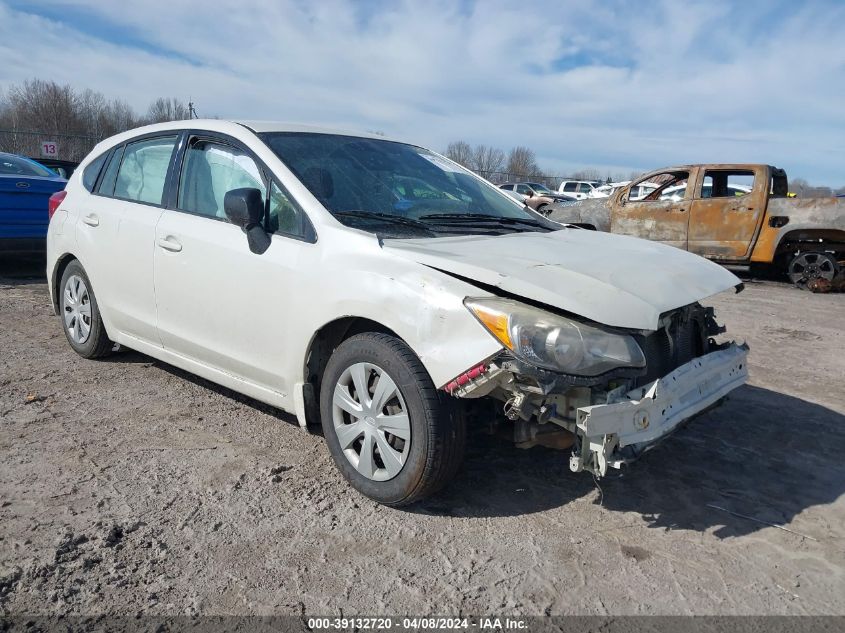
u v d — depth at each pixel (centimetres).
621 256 338
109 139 502
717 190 1146
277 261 339
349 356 312
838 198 1017
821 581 267
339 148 395
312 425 404
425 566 268
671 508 320
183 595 245
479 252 311
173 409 421
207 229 381
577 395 274
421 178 409
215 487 324
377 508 310
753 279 1200
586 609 246
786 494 338
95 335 488
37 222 818
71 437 374
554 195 2950
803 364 596
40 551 265
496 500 321
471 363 269
